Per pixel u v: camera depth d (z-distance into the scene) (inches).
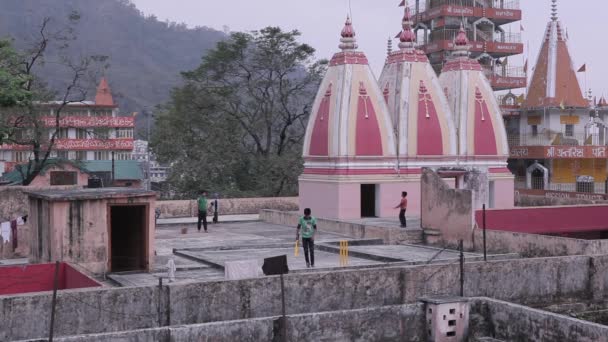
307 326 443.2
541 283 629.9
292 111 1791.3
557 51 1674.5
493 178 1294.3
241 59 1739.7
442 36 1844.2
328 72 1227.9
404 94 1230.3
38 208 702.5
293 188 1715.1
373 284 573.6
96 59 1761.8
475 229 880.9
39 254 705.6
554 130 1654.8
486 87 1325.0
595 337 412.5
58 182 1344.7
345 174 1162.0
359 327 456.4
